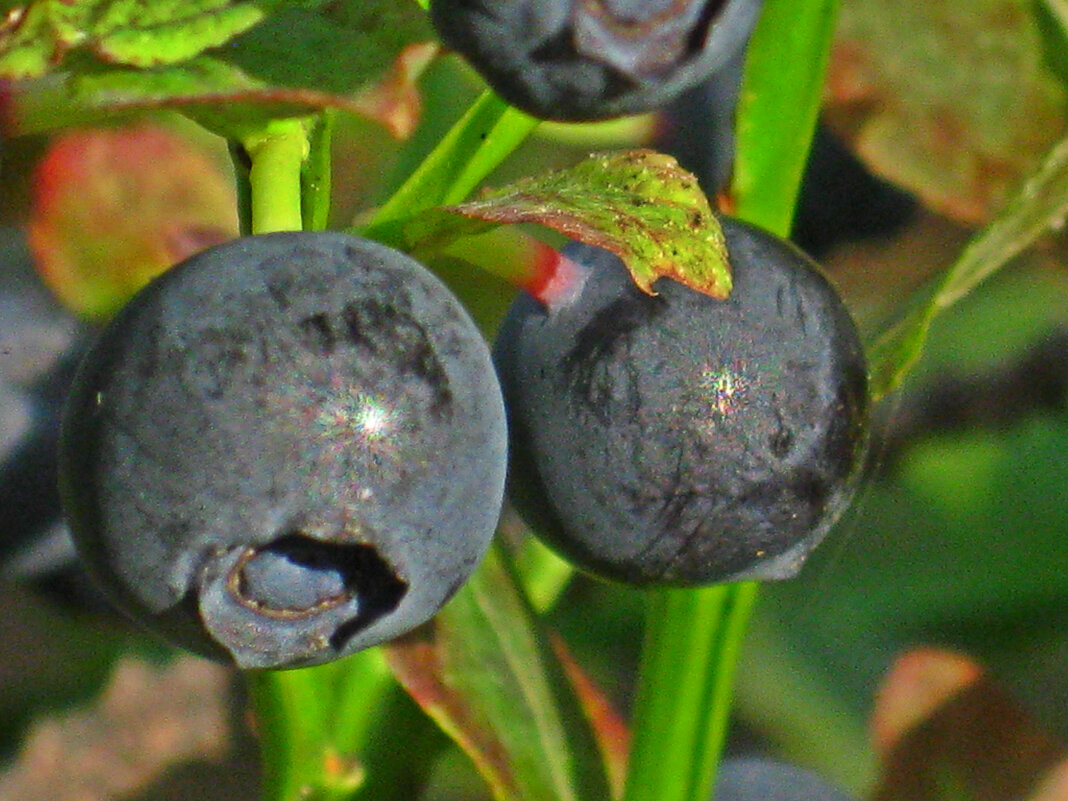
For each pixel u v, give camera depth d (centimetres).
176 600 7
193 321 7
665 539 8
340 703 9
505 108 8
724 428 8
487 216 7
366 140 10
